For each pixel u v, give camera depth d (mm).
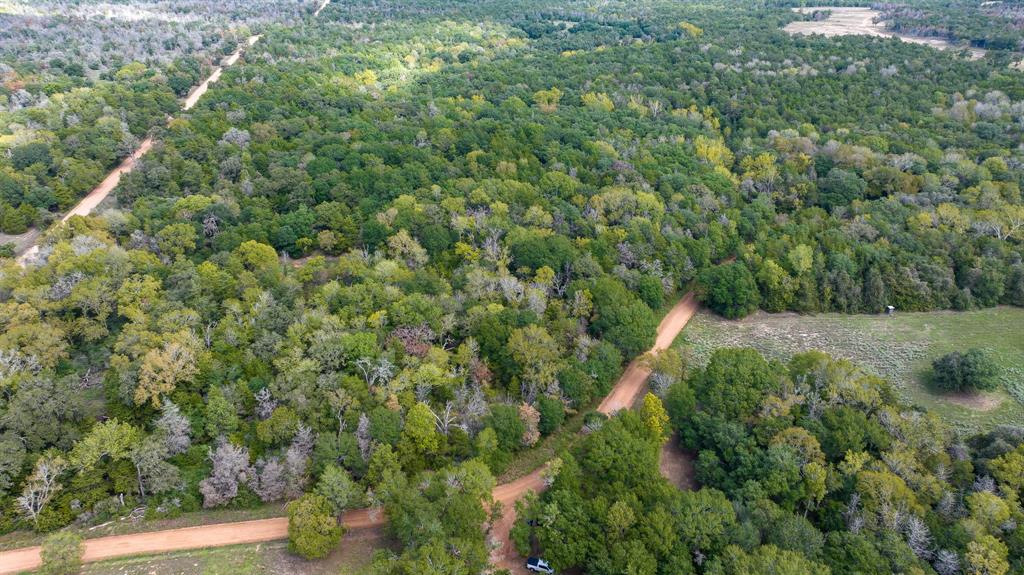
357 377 94375
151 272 116312
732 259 147875
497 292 116688
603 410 106938
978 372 108875
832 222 151125
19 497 76812
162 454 83188
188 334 97125
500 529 84562
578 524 77938
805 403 97938
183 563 74250
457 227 133375
